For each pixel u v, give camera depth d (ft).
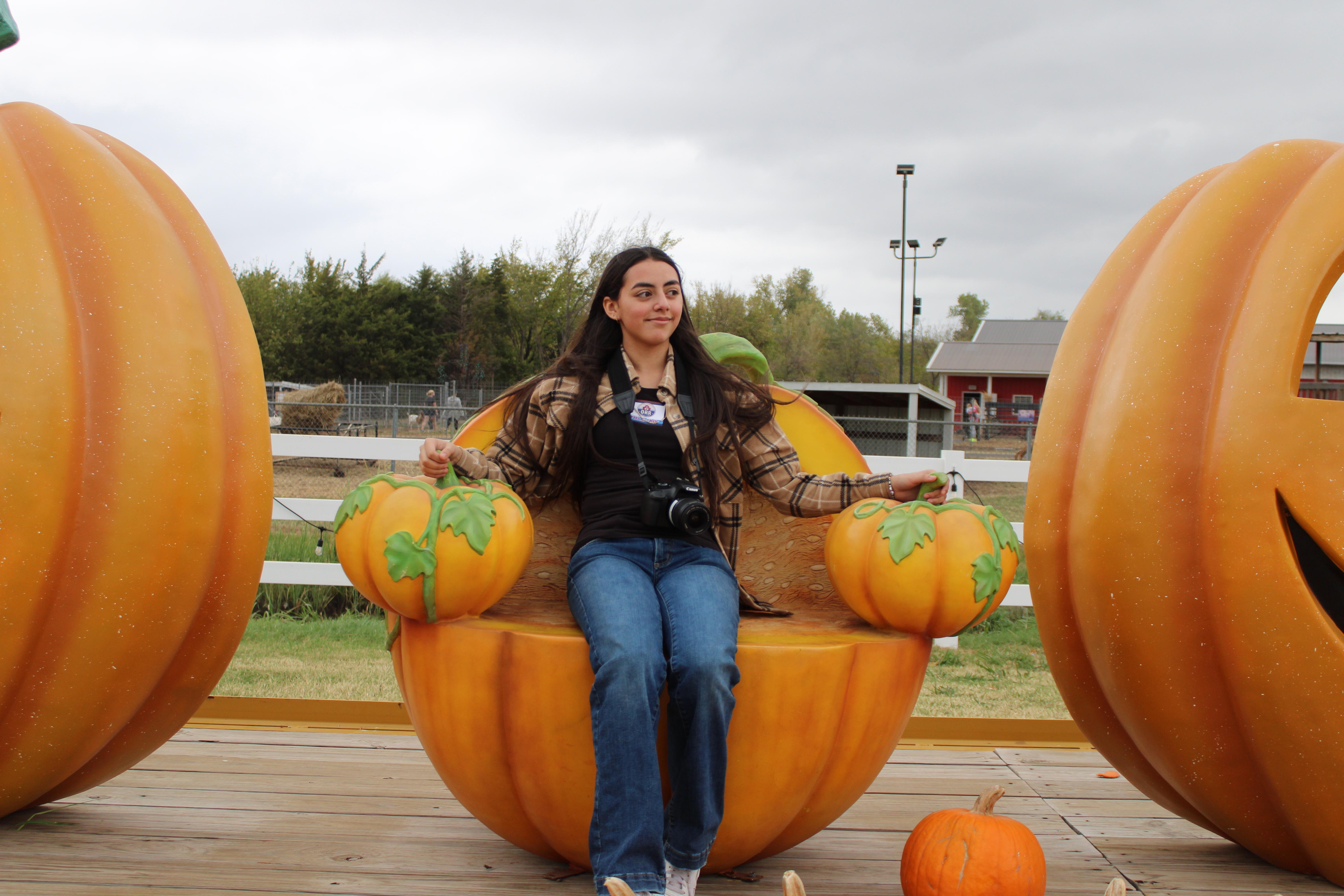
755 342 138.62
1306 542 6.35
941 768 9.87
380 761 9.51
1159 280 6.84
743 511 8.41
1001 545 6.74
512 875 6.97
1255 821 7.07
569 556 8.04
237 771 9.06
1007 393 126.62
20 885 6.44
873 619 6.91
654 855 5.83
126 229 6.61
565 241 114.52
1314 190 6.56
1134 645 6.65
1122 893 5.36
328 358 126.62
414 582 6.20
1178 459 6.48
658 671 6.02
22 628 6.07
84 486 6.19
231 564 6.95
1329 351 75.51
